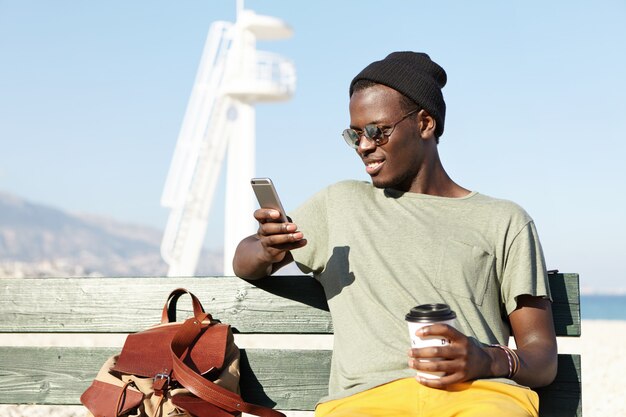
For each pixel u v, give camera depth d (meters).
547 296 3.39
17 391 4.20
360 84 3.58
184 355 3.62
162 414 3.44
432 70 3.61
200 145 31.97
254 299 4.01
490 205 3.54
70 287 4.23
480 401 2.94
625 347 12.77
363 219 3.59
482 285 3.40
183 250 31.94
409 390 3.10
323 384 3.91
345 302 3.46
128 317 4.16
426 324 2.94
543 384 3.31
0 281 4.29
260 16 31.91
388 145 3.51
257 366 3.96
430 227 3.50
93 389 3.59
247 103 32.50
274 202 3.39
